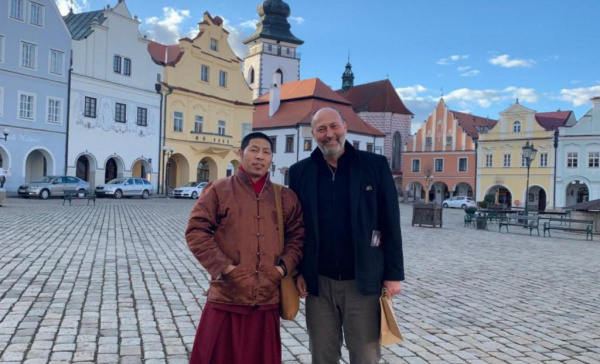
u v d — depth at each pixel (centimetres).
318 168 387
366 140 6319
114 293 769
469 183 6350
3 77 3422
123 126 4194
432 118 6725
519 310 773
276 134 6044
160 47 5038
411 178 6900
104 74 4047
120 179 3891
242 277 353
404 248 1519
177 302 731
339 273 376
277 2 8694
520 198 5875
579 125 5456
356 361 383
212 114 5019
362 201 374
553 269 1210
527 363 537
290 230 379
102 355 509
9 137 3459
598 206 2430
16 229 1502
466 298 847
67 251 1145
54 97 3712
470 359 545
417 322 688
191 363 360
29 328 581
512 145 5938
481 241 1848
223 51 5119
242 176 371
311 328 389
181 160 4812
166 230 1702
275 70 8669
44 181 3328
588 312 772
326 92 6394
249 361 358
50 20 3678
